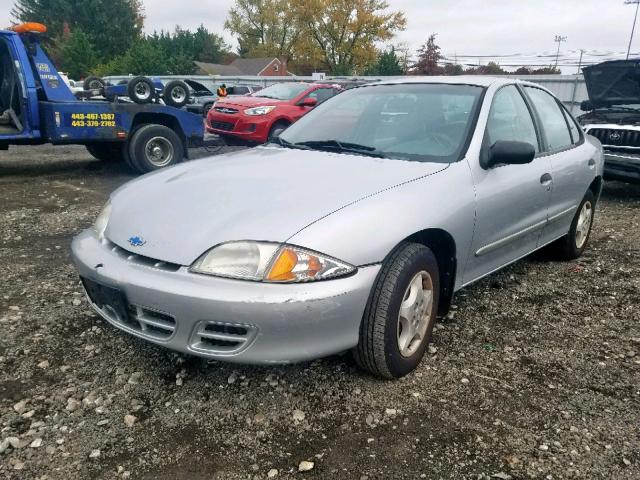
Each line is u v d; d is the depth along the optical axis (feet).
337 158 10.34
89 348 9.86
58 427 7.73
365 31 165.07
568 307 12.26
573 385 9.02
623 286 13.64
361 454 7.29
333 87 40.57
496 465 7.13
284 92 40.29
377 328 8.21
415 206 8.63
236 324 7.33
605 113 26.50
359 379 9.00
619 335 10.92
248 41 209.56
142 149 29.25
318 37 168.25
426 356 9.85
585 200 15.02
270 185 8.90
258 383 8.86
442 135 10.61
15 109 26.94
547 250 15.35
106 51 192.54
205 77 100.22
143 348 9.88
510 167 11.08
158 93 31.09
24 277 13.39
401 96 11.98
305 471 6.97
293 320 7.32
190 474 6.91
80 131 27.30
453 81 12.05
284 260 7.36
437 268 9.32
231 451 7.32
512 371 9.43
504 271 14.56
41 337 10.25
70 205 21.91
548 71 193.77
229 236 7.64
